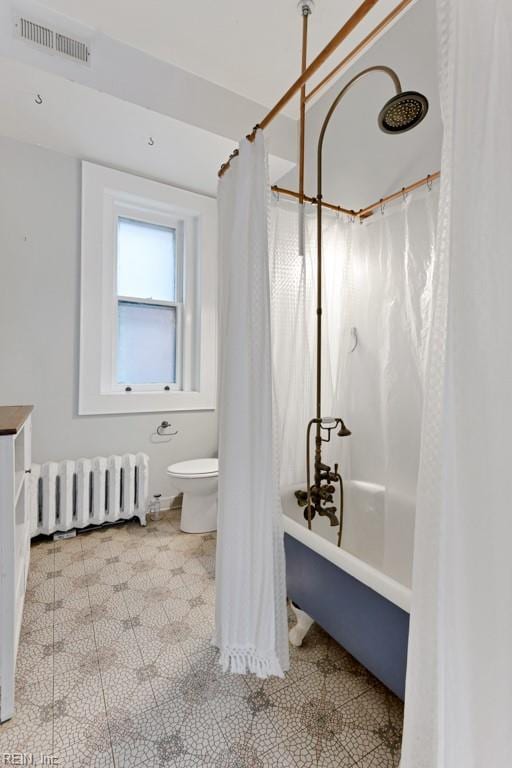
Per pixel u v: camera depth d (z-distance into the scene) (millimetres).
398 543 1621
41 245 2199
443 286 719
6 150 2102
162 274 2768
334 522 1590
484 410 618
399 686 992
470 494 627
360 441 1858
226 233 1339
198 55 1954
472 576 621
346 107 2041
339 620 1182
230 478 1227
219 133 2146
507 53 597
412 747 729
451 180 672
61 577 1825
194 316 2848
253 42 1882
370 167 1891
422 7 1634
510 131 597
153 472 2621
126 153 2281
